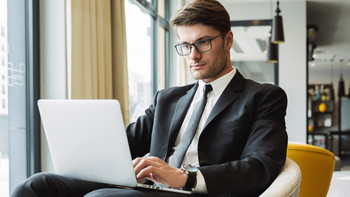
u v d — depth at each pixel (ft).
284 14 19.54
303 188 5.04
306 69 19.42
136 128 5.00
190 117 4.50
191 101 4.66
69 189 3.61
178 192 3.44
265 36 19.65
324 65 41.09
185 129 4.47
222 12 4.26
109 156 3.35
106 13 9.12
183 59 14.76
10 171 6.95
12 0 7.02
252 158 3.67
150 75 14.83
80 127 3.40
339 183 6.33
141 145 4.99
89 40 8.01
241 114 4.07
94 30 8.25
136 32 13.14
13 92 7.03
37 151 7.47
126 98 9.95
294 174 3.63
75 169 3.69
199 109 4.40
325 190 5.08
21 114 7.25
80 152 3.52
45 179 3.47
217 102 4.25
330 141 37.06
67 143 3.58
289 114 19.43
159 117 4.74
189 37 4.21
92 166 3.53
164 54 16.71
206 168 3.54
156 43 15.15
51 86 7.62
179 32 4.32
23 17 7.33
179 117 4.55
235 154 4.04
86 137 3.40
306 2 19.58
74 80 7.59
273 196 3.29
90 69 8.01
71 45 7.54
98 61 8.57
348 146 39.73
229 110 4.20
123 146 3.22
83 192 3.71
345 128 41.19
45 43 7.63
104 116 3.22
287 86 19.53
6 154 6.83
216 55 4.23
